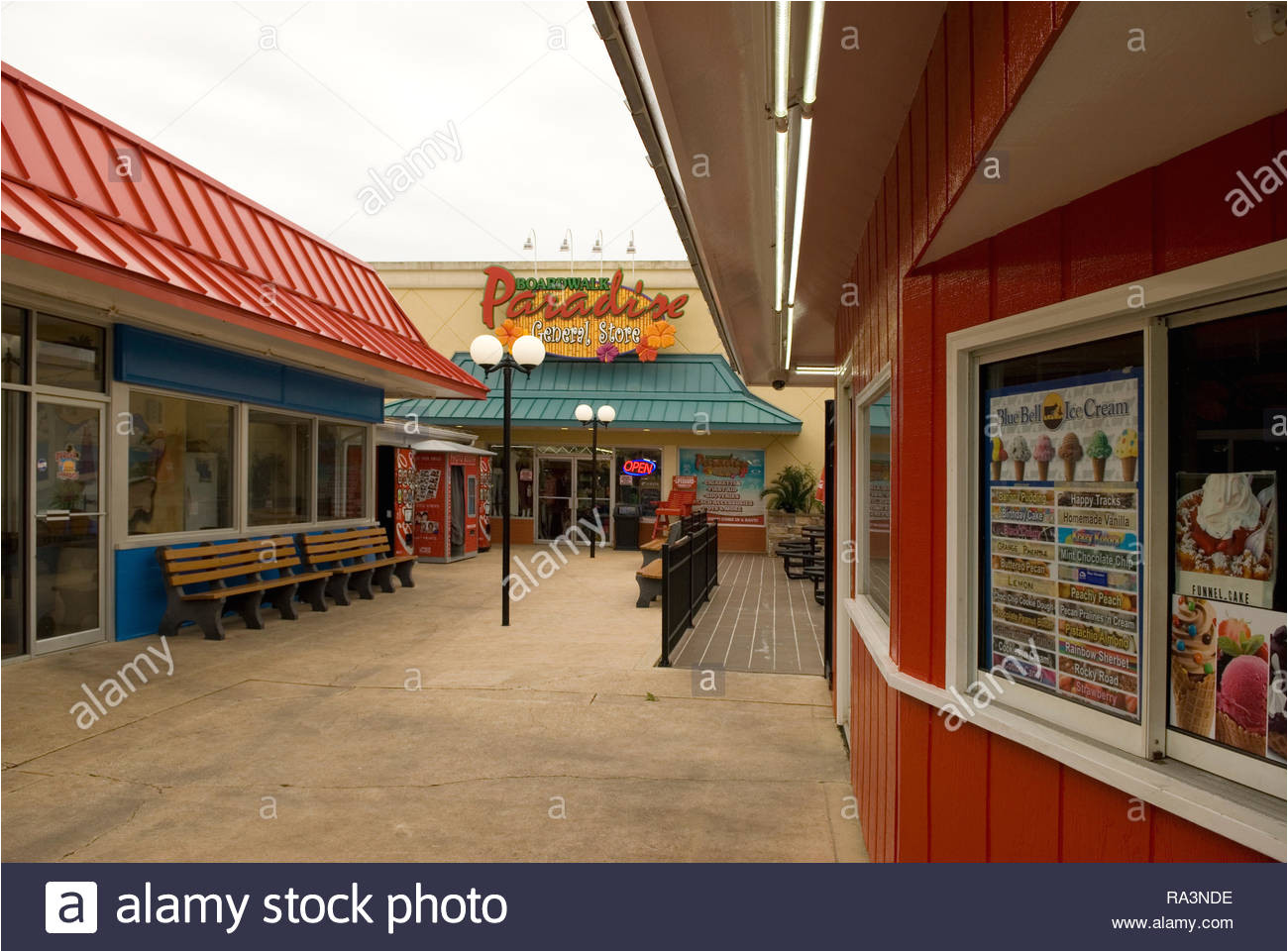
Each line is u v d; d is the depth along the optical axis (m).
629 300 19.11
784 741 5.16
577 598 10.98
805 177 2.86
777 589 12.36
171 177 8.19
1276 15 1.17
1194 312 1.76
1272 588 1.58
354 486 12.12
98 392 7.45
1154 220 1.77
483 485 17.25
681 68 2.33
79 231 5.98
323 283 10.07
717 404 18.25
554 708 5.80
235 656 7.25
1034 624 2.25
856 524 4.36
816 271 4.84
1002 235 2.28
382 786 4.35
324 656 7.33
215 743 4.97
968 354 2.48
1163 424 1.83
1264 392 1.60
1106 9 1.20
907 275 2.75
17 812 3.96
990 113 1.66
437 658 7.33
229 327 7.97
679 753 4.92
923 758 2.68
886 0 2.02
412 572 13.76
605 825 3.88
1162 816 1.72
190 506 8.77
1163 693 1.83
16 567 6.75
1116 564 1.96
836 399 5.76
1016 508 2.32
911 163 2.61
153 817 3.91
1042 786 2.10
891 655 3.12
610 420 16.62
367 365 9.20
